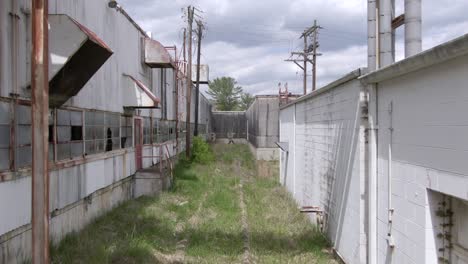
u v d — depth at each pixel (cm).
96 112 1257
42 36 564
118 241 978
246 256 915
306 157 1444
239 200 1611
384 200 714
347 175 897
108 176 1363
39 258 562
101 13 1290
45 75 568
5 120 741
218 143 6141
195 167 2700
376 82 734
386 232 704
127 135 1647
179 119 3180
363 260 792
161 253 962
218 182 2105
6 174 728
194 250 982
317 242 1073
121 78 1548
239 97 11688
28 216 809
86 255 847
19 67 780
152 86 2092
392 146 680
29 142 828
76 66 894
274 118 3238
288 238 1086
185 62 3541
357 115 814
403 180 636
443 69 515
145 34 1947
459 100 481
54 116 948
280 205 1524
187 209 1449
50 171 909
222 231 1152
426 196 562
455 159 491
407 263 620
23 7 793
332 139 1049
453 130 495
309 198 1380
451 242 556
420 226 579
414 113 598
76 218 1080
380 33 764
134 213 1309
